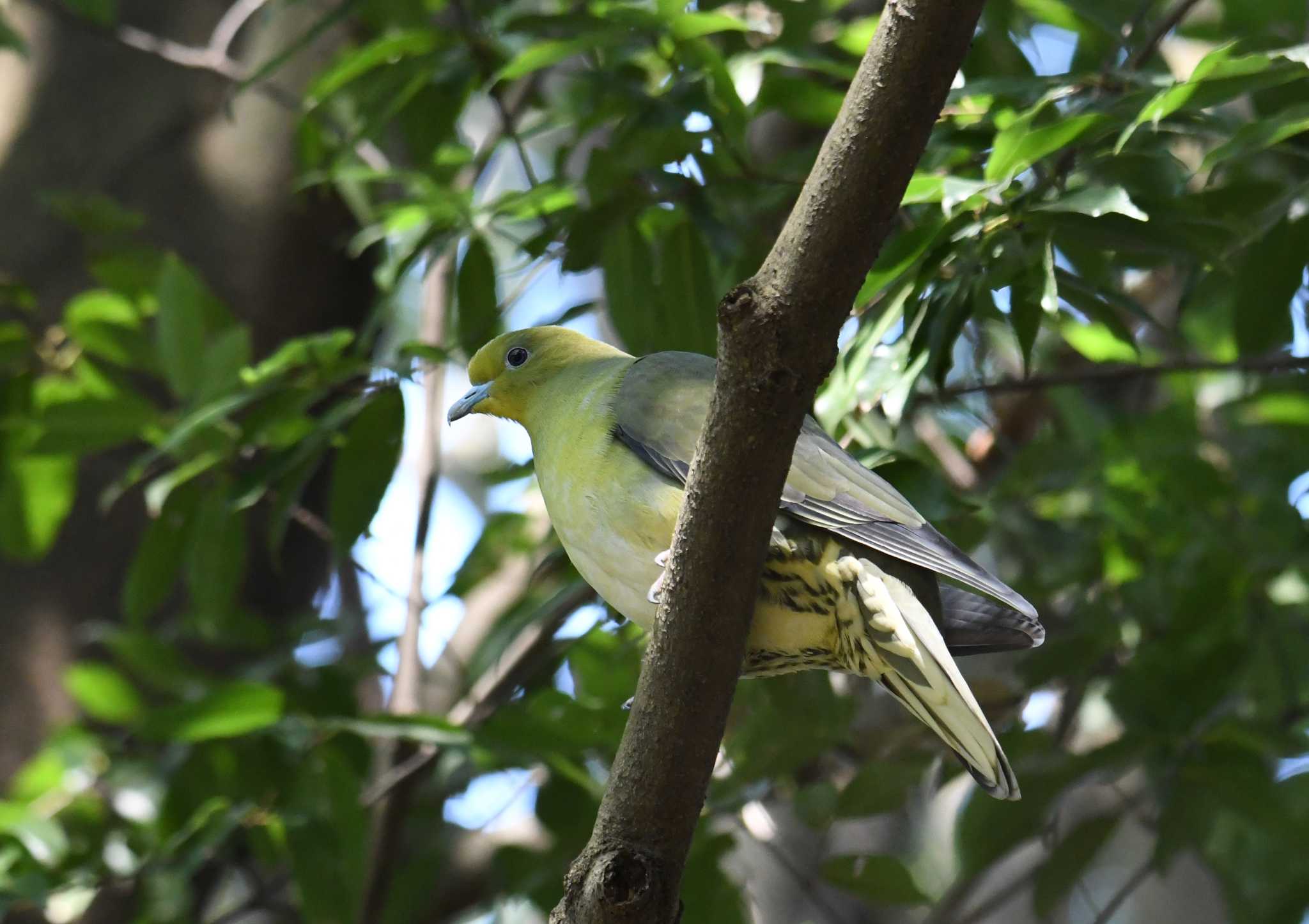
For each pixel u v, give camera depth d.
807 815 10.20
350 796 9.66
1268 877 11.10
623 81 8.55
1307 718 10.57
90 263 10.46
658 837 5.93
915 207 8.85
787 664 7.58
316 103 9.68
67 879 9.66
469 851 11.68
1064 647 10.51
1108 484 11.49
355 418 9.00
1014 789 6.72
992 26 9.46
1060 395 12.16
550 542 10.93
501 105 9.63
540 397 8.70
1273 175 9.15
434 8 11.06
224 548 9.80
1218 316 12.51
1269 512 11.06
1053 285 7.07
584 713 9.95
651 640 5.90
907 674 7.10
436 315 11.50
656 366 7.93
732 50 9.73
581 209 9.03
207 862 11.37
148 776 10.39
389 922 10.90
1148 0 8.55
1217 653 9.65
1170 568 11.12
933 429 12.28
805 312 5.30
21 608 10.88
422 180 9.72
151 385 10.85
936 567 6.85
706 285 8.99
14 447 10.21
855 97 5.21
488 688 10.91
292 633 11.05
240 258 11.57
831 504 7.11
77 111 11.85
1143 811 11.50
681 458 7.46
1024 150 7.29
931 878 14.32
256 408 9.11
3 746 10.62
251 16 12.33
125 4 12.29
